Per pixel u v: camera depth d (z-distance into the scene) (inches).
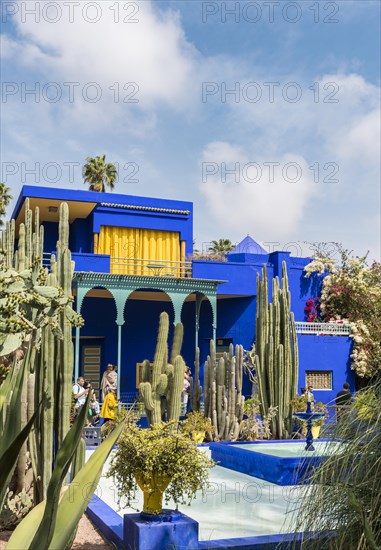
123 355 941.8
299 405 586.9
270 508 332.5
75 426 141.2
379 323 909.2
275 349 598.5
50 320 203.9
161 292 908.6
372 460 181.9
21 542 154.2
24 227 319.0
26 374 266.7
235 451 474.6
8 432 181.5
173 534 230.4
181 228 971.3
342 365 892.6
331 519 184.7
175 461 236.4
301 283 970.1
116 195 922.1
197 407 604.7
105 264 848.9
